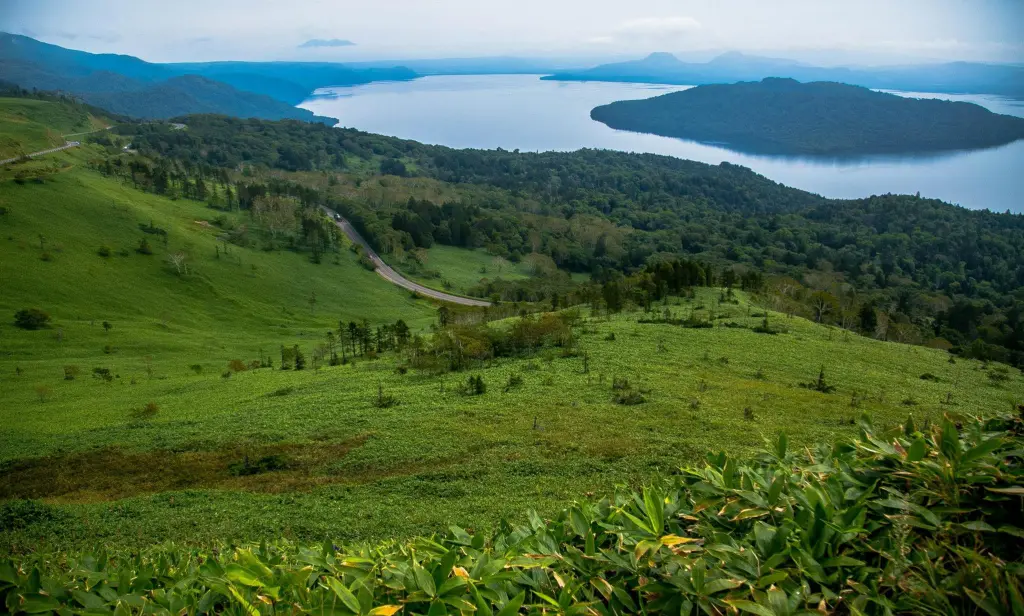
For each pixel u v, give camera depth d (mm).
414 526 20656
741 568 2338
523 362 49656
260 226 151250
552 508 21734
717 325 62000
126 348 80188
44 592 2652
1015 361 64312
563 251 174750
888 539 2430
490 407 36875
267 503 24938
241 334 96812
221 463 31016
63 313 89188
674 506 2855
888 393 42438
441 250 174375
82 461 32500
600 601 2342
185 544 19812
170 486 28750
